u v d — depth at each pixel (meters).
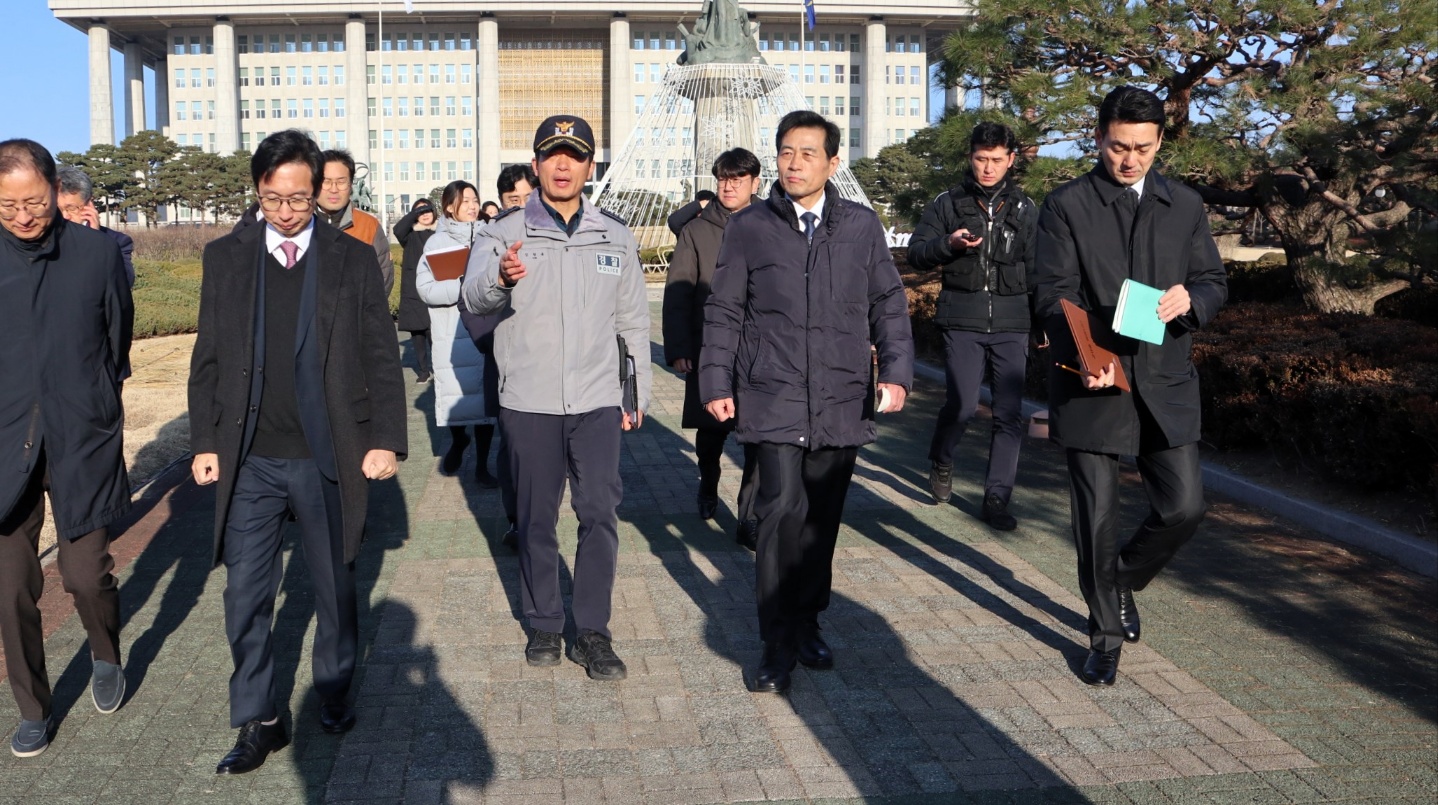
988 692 4.06
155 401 10.75
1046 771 3.46
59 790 3.38
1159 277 4.00
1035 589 5.21
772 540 4.06
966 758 3.55
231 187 73.56
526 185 6.67
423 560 5.76
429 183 94.31
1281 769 3.46
